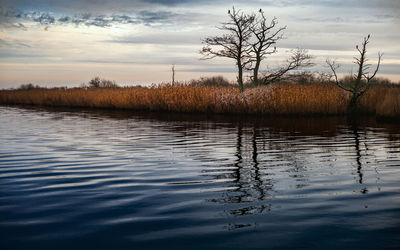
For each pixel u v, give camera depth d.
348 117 22.70
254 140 12.51
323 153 9.80
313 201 5.43
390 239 4.05
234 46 30.84
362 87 26.44
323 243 3.97
